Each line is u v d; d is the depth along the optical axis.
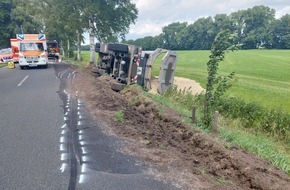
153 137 6.66
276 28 115.88
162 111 9.16
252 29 127.44
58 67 25.69
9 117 8.27
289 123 10.40
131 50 15.13
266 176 5.04
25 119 8.02
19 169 4.89
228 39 8.10
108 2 29.53
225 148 6.08
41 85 14.46
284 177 5.25
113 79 16.14
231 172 5.04
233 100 12.37
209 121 8.39
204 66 49.16
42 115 8.43
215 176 4.88
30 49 24.39
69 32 39.38
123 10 30.31
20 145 6.00
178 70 38.47
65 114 8.48
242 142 7.22
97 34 31.47
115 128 7.12
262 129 10.80
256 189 4.61
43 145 5.99
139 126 7.45
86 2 28.30
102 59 19.89
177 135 7.02
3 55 34.81
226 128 9.26
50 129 7.07
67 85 14.27
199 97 12.93
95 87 12.95
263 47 122.31
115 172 4.80
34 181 4.48
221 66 49.56
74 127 7.20
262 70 43.47
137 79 15.30
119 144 6.05
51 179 4.55
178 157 5.56
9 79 17.36
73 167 4.97
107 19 29.70
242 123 11.12
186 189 4.32
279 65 51.22
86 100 10.48
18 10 58.50
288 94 20.33
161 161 5.30
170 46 140.38
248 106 11.61
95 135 6.59
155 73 27.70
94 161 5.20
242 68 46.22
